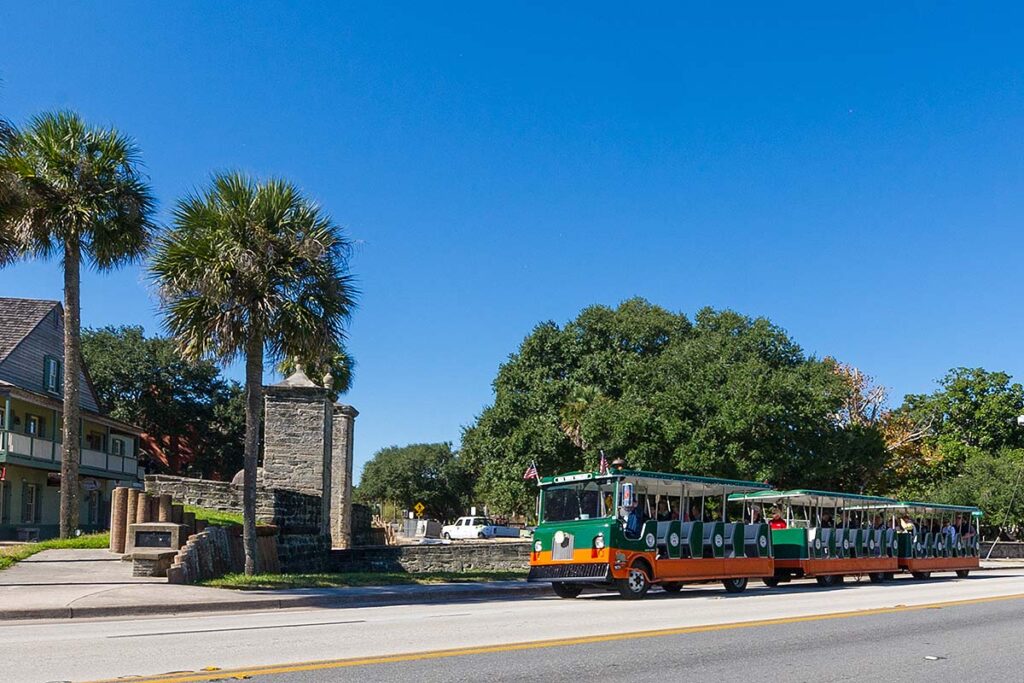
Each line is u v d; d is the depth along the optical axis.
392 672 8.98
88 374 47.91
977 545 34.03
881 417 51.03
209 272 20.53
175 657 9.81
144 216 27.42
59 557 21.61
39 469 41.94
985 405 60.62
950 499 48.53
